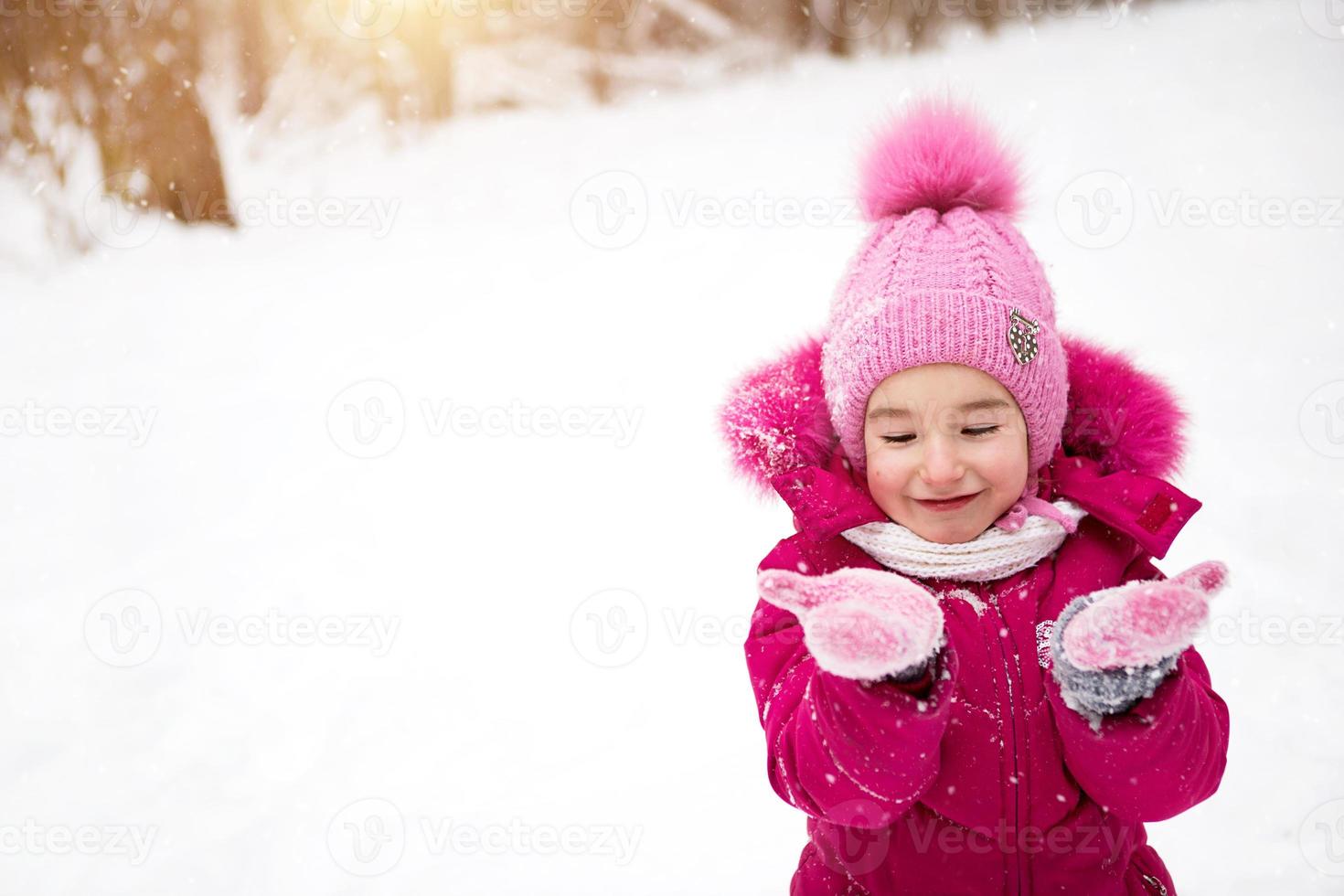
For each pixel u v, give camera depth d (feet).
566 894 7.93
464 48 40.06
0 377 20.02
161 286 24.16
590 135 33.22
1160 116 25.23
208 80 36.60
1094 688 4.18
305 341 20.56
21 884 8.42
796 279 20.53
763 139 29.78
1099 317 16.62
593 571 12.66
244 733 10.23
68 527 14.66
